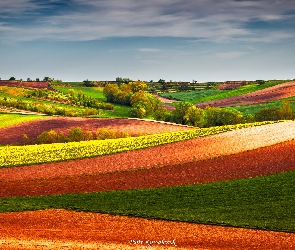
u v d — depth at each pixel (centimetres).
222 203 3781
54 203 3900
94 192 4266
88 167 5316
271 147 5788
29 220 3397
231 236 3017
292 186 4162
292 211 3512
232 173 4734
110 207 3744
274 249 2780
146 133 8425
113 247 2775
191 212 3562
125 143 6844
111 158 5756
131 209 3681
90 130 8538
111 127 8812
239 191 4094
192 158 5512
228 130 7381
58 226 3244
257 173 4669
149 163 5381
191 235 3042
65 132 8388
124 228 3200
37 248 2730
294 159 5128
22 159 5819
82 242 2872
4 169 5331
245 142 6194
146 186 4428
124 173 4984
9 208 3712
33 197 4131
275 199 3828
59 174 5034
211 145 6181
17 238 2944
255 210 3566
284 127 7219
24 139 7888
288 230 3111
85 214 3572
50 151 6384
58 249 2714
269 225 3198
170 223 3322
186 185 4388
